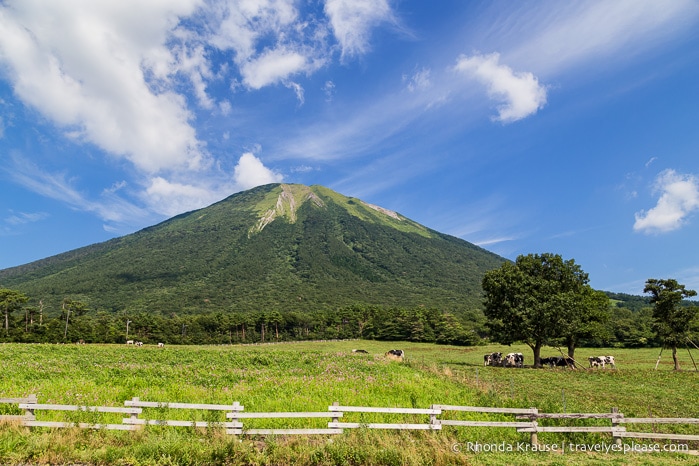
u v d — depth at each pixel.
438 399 22.06
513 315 50.03
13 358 32.09
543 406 21.22
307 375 28.38
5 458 12.48
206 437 14.65
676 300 47.66
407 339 116.06
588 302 53.69
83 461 12.75
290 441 14.44
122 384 23.78
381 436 15.09
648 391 31.52
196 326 125.88
